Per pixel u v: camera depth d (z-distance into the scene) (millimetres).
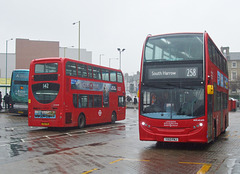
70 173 8250
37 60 19297
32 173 8227
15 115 31734
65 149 12398
